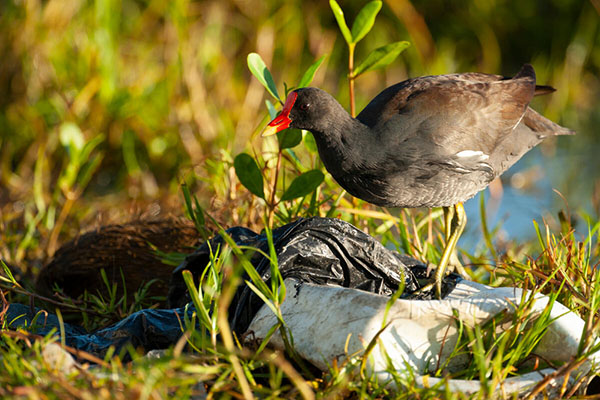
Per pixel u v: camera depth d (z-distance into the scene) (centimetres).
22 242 789
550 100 1369
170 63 1162
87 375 409
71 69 1104
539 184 1107
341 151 623
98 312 624
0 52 1105
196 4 1279
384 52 698
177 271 600
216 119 1113
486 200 1051
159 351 477
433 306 468
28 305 651
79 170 1022
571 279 581
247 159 645
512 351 456
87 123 1070
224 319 419
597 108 1376
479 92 661
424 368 462
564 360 467
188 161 1051
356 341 453
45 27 1116
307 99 621
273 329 452
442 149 630
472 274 712
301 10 1362
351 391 451
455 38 1414
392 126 624
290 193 662
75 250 718
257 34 1286
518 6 1418
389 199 646
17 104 1094
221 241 589
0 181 998
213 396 441
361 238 559
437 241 830
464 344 459
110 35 1096
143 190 1014
